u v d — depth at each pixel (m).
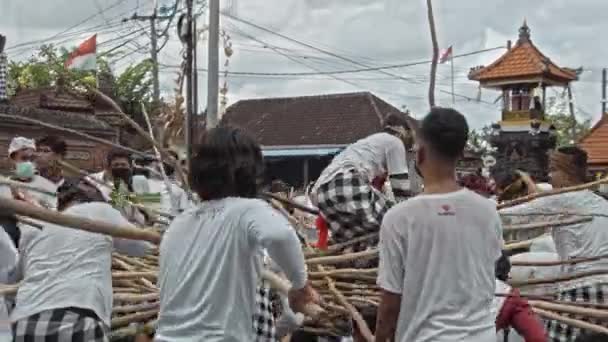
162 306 4.20
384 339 4.48
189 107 13.63
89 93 8.91
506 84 28.02
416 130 4.51
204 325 4.05
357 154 6.81
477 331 4.23
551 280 6.06
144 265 6.22
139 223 6.85
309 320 6.19
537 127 27.36
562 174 6.90
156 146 6.69
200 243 4.14
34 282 5.14
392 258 4.36
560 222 6.19
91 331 5.01
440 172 4.40
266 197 7.24
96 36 15.80
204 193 4.26
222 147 4.23
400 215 4.36
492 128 28.28
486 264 4.32
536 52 28.28
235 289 4.07
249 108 42.25
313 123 39.59
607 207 6.37
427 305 4.26
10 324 5.26
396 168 6.72
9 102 18.75
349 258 5.93
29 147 7.58
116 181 7.33
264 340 5.51
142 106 8.80
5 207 3.80
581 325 5.58
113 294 5.66
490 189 8.23
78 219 4.07
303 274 4.16
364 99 40.38
